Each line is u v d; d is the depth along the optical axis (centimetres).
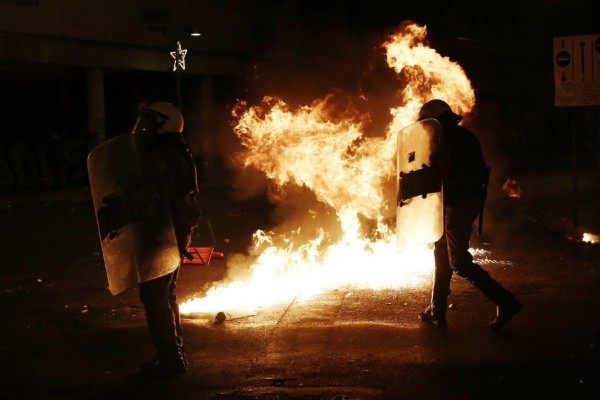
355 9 3250
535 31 4612
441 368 514
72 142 2483
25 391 486
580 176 2784
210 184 2689
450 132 604
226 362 539
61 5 2320
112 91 2967
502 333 598
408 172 616
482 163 609
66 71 2530
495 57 4262
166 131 516
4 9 2184
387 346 568
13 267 989
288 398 463
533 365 517
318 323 637
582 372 500
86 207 1925
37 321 673
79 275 920
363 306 696
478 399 455
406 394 466
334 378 499
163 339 509
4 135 2581
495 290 595
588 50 1155
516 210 1619
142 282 498
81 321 669
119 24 2473
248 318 659
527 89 4556
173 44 2623
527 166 3544
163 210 500
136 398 470
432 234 593
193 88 2848
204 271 911
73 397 475
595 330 599
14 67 2367
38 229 1446
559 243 1084
